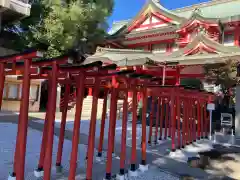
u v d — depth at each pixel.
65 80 5.79
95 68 4.42
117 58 15.40
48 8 14.67
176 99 8.78
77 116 4.62
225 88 14.34
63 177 5.24
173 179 5.66
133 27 21.91
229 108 15.52
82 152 7.50
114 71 5.49
